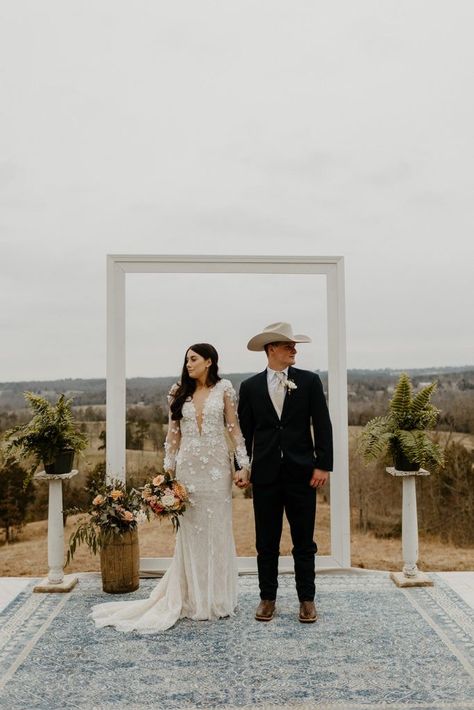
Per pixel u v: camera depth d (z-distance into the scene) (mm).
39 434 4230
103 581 4258
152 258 4762
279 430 3689
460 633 3463
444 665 3059
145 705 2693
